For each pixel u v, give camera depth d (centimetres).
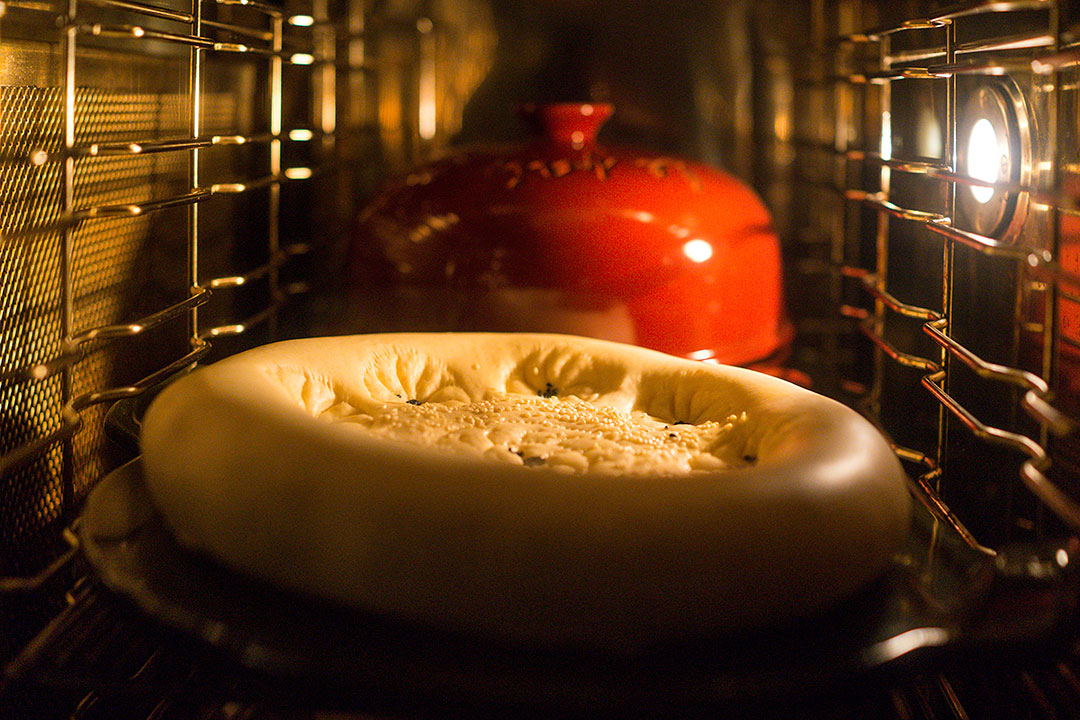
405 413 66
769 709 53
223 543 59
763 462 61
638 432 65
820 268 124
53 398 74
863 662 56
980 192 75
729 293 86
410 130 133
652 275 83
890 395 93
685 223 84
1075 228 69
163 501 61
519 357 73
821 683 54
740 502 56
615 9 129
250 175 101
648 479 56
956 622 58
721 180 91
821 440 60
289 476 57
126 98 80
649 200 84
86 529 63
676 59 130
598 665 55
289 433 58
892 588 61
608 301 83
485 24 131
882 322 88
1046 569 59
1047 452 63
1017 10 74
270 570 58
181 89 88
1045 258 59
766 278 90
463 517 55
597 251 83
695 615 55
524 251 83
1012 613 59
